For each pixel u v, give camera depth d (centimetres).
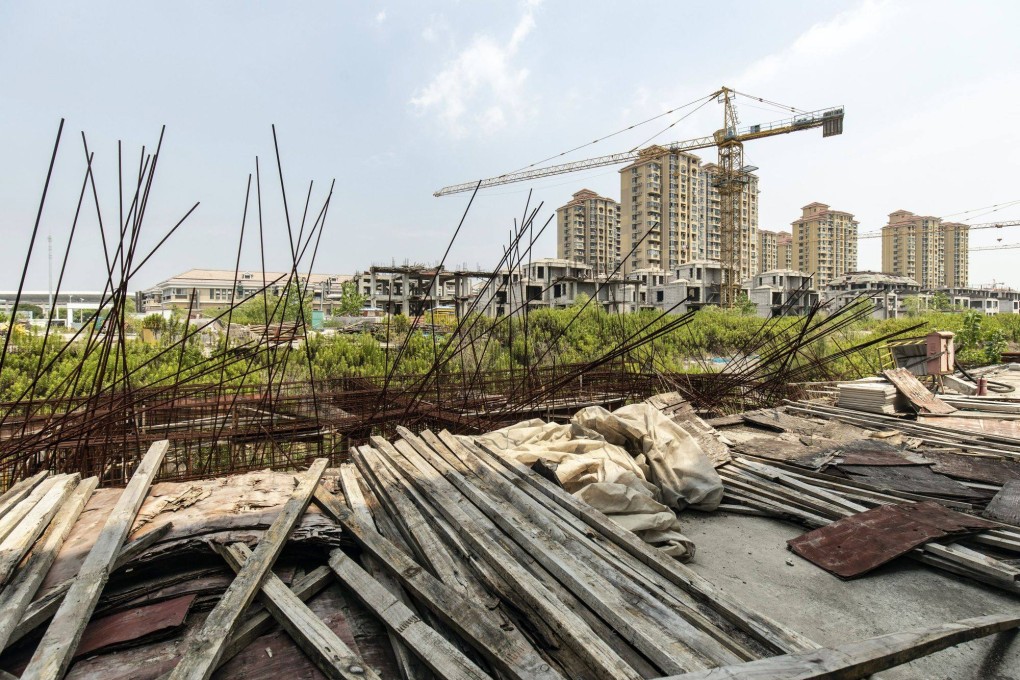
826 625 316
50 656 217
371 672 229
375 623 285
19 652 248
